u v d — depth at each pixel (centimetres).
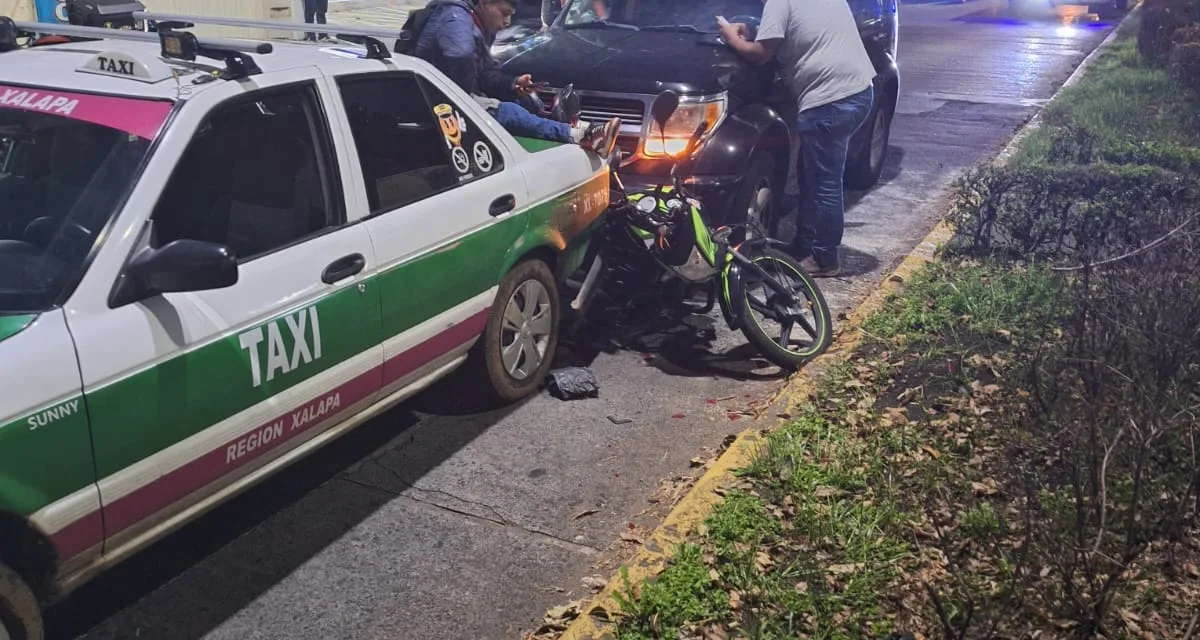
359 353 396
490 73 612
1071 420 445
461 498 434
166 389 317
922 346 570
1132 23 2375
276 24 433
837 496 418
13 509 282
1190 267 569
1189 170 977
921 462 443
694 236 555
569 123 567
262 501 428
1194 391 480
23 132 348
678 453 477
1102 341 492
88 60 367
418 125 438
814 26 670
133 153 331
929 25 2494
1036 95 1490
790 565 372
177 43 363
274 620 358
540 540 407
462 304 453
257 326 346
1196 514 393
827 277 718
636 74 670
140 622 355
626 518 423
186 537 402
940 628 339
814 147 690
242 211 358
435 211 429
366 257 391
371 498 432
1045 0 3050
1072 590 341
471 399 518
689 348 594
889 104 959
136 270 310
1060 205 767
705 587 359
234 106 359
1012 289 641
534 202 490
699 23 749
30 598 293
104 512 306
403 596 372
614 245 580
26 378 281
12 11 1116
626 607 344
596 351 586
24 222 330
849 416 486
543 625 350
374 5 2206
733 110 670
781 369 568
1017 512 405
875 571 370
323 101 392
